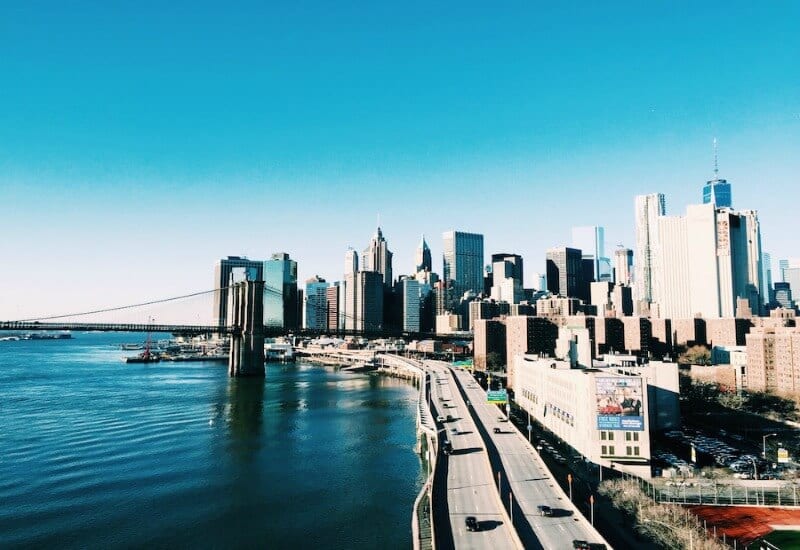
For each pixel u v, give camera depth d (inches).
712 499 4446.4
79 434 7475.4
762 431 7170.3
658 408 6904.5
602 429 5305.1
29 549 4037.9
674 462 5551.2
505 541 3435.0
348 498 5068.9
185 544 4111.7
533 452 5610.2
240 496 5108.3
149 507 4820.4
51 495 5103.3
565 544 3395.7
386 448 6963.6
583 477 5108.3
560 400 6471.5
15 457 6333.7
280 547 4060.0
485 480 4709.6
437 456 5275.6
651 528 3742.6
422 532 3585.1
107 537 4227.4
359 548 4033.0
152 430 7805.1
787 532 3848.4
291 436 7578.7
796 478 5044.3
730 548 3521.2
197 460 6279.5
